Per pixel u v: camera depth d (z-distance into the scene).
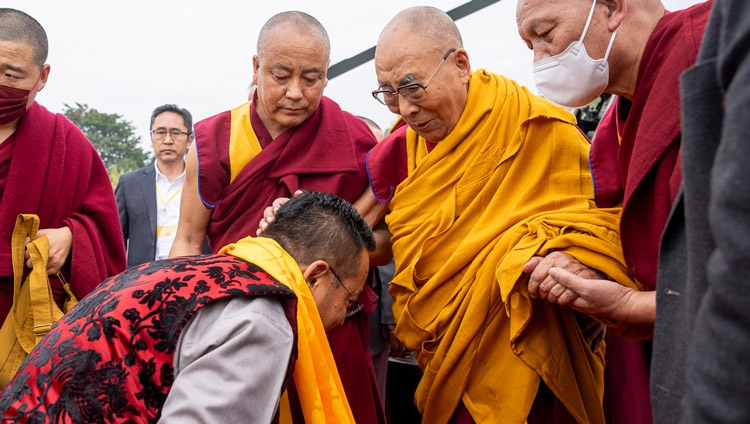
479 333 1.95
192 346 1.36
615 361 2.24
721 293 0.72
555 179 2.00
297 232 1.59
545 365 1.87
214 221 2.35
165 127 4.14
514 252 1.84
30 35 2.34
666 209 1.50
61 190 2.45
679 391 1.06
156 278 1.44
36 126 2.43
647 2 1.69
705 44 0.92
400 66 2.00
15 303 2.29
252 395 1.32
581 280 1.64
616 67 1.71
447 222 2.04
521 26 1.77
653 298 1.59
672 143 1.48
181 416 1.29
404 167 2.25
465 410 2.02
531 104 2.06
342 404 1.57
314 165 2.32
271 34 2.20
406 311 2.07
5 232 2.31
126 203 4.09
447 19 2.08
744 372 0.71
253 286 1.43
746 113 0.72
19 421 1.31
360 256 1.64
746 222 0.70
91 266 2.42
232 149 2.35
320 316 1.64
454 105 2.06
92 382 1.33
